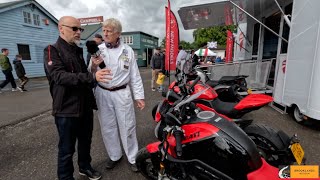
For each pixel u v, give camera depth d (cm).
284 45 668
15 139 419
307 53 394
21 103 733
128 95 285
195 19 834
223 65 699
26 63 1582
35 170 310
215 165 205
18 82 1352
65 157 244
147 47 3744
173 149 214
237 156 192
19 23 1515
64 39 230
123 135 293
